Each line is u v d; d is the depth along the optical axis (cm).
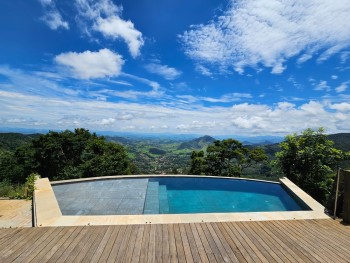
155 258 290
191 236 352
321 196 1173
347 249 321
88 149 2031
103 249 310
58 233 357
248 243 333
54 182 782
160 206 630
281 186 792
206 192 829
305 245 330
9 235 349
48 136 2039
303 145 1219
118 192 729
